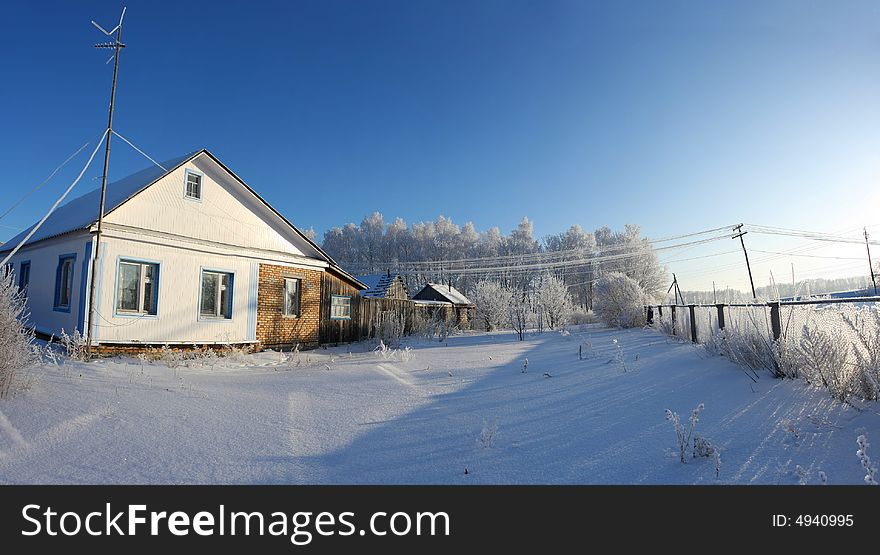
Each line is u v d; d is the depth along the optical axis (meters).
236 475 3.66
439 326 22.28
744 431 4.52
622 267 60.72
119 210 11.66
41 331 12.19
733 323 8.41
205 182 13.73
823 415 4.70
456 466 3.88
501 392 7.03
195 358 11.54
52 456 3.84
